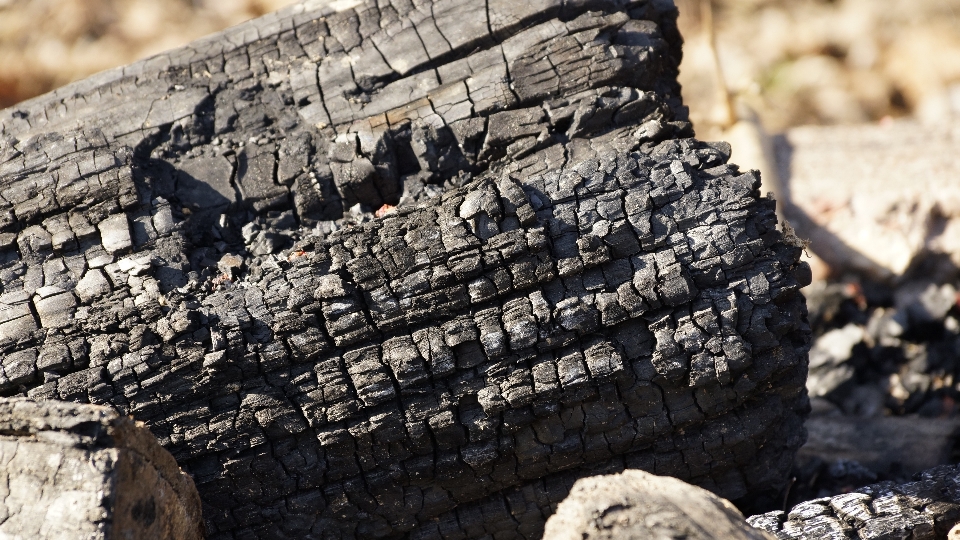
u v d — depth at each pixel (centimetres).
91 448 161
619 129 232
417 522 219
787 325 206
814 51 604
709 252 204
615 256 206
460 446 208
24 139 241
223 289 213
